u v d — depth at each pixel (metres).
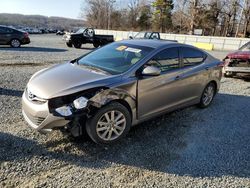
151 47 4.28
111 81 3.53
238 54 8.22
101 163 3.20
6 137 3.63
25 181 2.77
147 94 3.90
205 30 54.44
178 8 53.59
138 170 3.11
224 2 49.06
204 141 3.97
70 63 4.42
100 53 4.57
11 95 5.52
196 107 5.49
